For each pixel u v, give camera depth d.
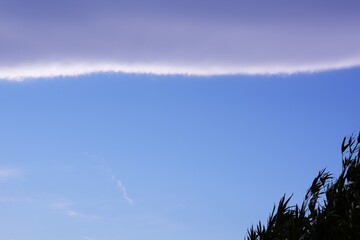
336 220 6.38
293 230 6.39
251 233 6.91
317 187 6.84
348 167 6.79
